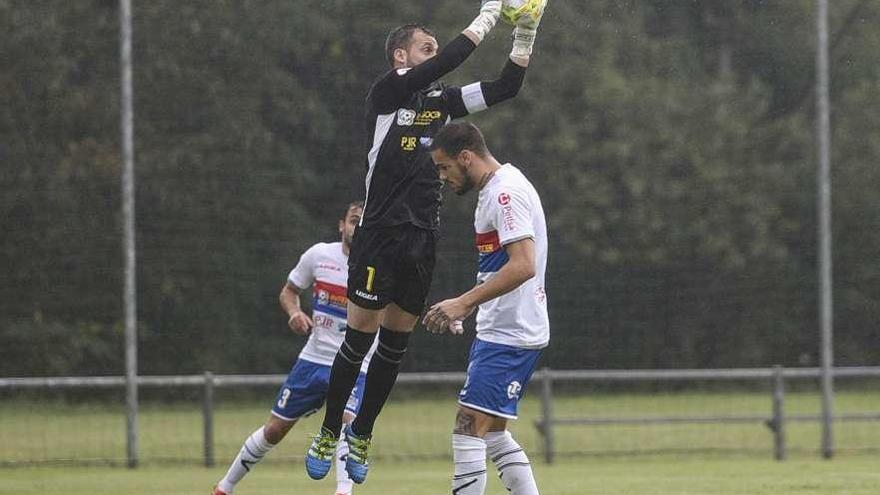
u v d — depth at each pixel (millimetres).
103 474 39656
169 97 53250
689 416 47469
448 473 39438
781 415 43688
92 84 53344
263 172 54000
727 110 52938
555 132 54000
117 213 54156
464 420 23469
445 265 53188
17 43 52469
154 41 52719
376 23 53281
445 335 53656
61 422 53406
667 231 52500
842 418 44188
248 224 54469
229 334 56031
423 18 53281
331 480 37562
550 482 35031
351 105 53500
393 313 21812
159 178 53688
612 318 52281
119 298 54594
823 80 43906
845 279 52969
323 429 22281
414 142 21312
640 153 53156
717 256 52188
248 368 56688
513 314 23312
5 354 53875
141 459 42844
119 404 55344
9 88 52625
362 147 53719
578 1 54531
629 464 42562
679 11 53750
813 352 52125
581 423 43844
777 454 43688
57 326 54188
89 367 54938
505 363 23297
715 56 53406
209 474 39688
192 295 55000
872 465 40500
